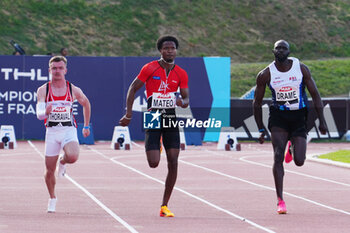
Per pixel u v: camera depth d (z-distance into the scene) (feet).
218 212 76.18
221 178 114.42
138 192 94.12
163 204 72.59
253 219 71.05
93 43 376.68
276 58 75.72
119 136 184.55
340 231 63.67
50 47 359.87
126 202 83.87
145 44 387.75
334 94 322.14
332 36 439.22
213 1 447.01
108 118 213.66
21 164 136.87
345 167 135.95
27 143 200.75
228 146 184.03
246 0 457.27
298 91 75.56
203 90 211.41
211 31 415.03
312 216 73.56
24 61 210.38
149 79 70.85
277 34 430.61
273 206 81.51
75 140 72.08
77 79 213.25
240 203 83.97
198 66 211.61
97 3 416.46
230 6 446.60
